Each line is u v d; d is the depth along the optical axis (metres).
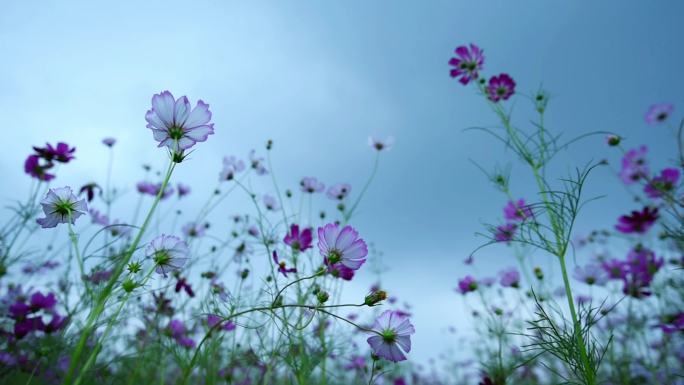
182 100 0.58
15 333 0.90
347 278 0.74
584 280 1.19
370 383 0.69
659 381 0.99
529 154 0.95
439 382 2.21
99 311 0.53
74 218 0.62
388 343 0.64
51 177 1.11
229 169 1.33
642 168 1.18
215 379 0.88
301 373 0.83
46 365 0.88
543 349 0.78
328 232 0.66
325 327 0.95
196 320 0.96
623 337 1.12
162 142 0.58
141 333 0.92
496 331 1.17
